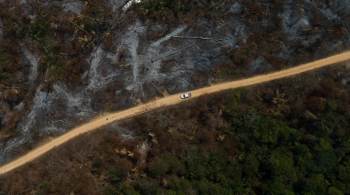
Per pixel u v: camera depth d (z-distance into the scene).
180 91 79.56
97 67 80.62
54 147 76.50
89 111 78.19
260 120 76.06
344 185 72.38
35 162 75.56
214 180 73.00
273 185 72.06
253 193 72.56
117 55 81.12
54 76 79.94
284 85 79.38
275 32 81.00
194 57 81.00
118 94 78.94
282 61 80.56
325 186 72.12
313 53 80.69
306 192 72.00
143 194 71.25
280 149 74.81
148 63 80.69
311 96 78.00
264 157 74.19
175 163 72.94
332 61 80.75
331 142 74.81
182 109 78.25
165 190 70.94
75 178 72.75
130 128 76.81
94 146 75.44
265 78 80.44
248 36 81.06
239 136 75.62
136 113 78.31
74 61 81.00
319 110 76.25
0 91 79.44
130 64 80.56
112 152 74.69
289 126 76.69
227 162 74.12
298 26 81.12
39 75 80.62
